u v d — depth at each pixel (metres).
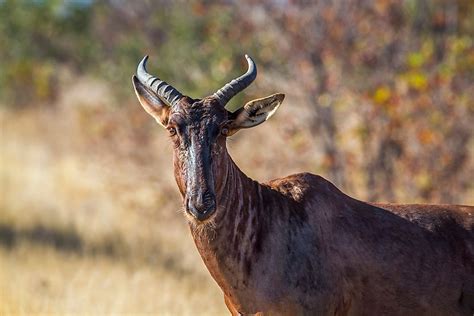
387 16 44.22
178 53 53.53
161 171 52.75
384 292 21.78
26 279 35.97
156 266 39.44
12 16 88.56
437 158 40.28
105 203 54.59
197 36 54.28
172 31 57.19
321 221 21.72
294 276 21.08
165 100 21.52
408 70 42.31
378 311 21.91
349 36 44.00
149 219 49.91
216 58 48.19
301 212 21.67
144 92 22.03
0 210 51.81
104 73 62.16
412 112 40.16
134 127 54.75
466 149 40.94
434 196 40.34
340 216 22.02
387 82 42.75
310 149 43.47
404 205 22.88
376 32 44.06
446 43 44.00
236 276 21.19
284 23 44.25
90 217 51.12
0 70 89.88
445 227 22.45
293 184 22.25
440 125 40.00
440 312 22.05
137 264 39.53
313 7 43.91
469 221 22.69
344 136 43.22
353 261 21.64
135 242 44.97
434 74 40.25
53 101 86.81
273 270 21.09
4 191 57.75
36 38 89.62
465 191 40.66
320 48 43.44
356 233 21.86
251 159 45.41
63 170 63.31
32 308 31.66
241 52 46.44
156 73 54.56
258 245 21.17
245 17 47.22
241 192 21.27
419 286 21.83
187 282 36.31
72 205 54.69
